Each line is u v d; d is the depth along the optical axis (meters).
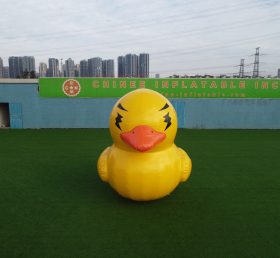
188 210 5.49
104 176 5.62
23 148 10.62
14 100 15.42
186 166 5.64
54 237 4.55
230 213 5.39
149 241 4.46
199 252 4.21
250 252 4.23
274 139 12.78
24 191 6.38
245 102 15.79
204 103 15.75
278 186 6.80
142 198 5.37
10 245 4.35
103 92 15.52
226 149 10.62
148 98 5.28
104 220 5.08
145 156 5.21
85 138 12.73
